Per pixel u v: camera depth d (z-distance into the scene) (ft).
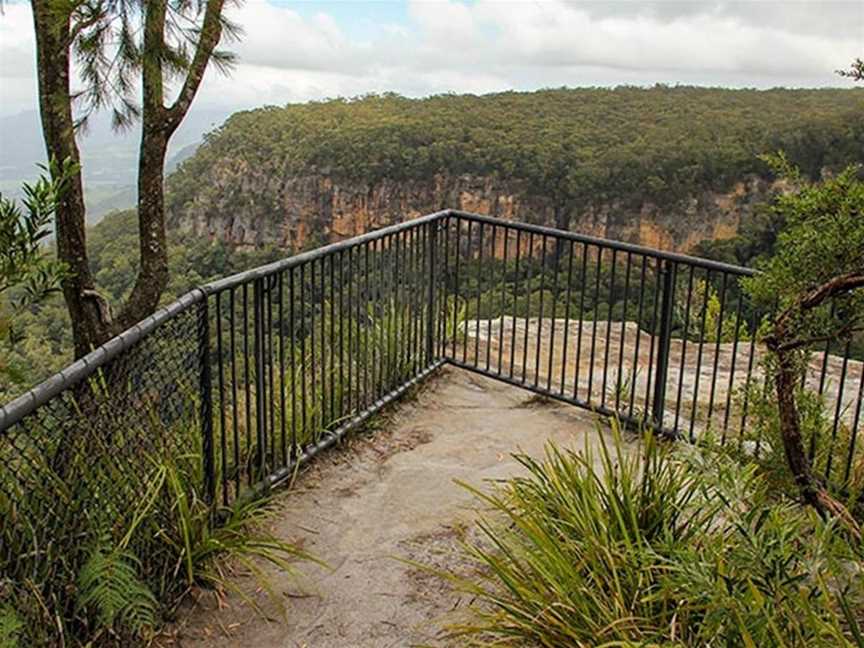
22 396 6.70
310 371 13.87
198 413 10.23
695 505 8.98
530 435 14.80
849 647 6.13
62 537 7.39
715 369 13.57
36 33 13.52
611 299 14.87
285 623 9.33
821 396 10.76
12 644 6.48
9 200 7.44
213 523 10.48
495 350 19.85
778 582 6.67
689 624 7.30
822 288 8.38
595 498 9.14
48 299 8.25
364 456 13.74
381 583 10.14
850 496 9.80
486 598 8.70
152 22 12.55
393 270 15.30
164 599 9.20
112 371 8.27
